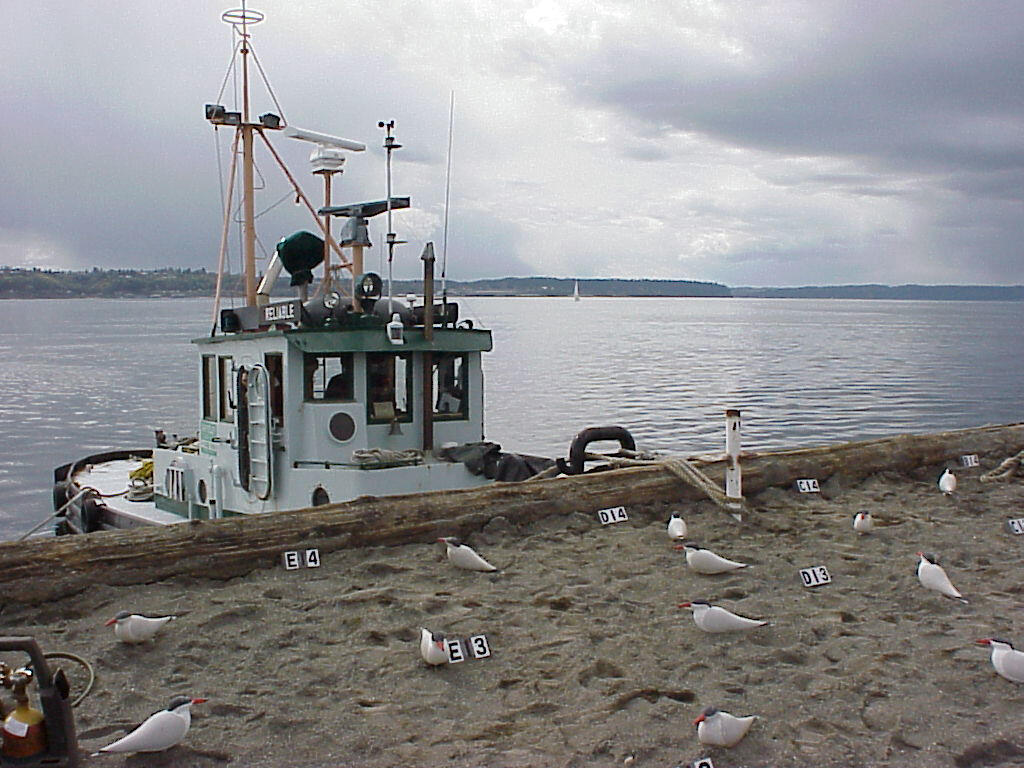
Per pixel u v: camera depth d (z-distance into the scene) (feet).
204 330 399.03
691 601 24.99
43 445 105.70
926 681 20.24
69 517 53.62
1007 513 34.94
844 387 159.12
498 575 26.61
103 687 19.40
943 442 42.65
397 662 20.93
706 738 17.24
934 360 224.74
